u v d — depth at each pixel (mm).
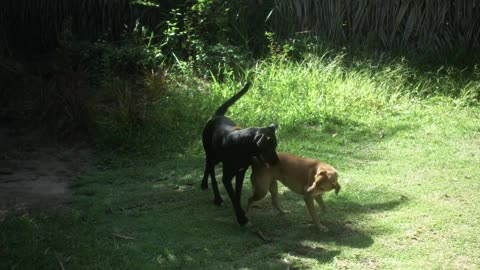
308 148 8062
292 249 6004
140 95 9172
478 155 7832
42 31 11031
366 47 10695
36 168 7648
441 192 6914
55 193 7039
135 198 6863
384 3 10844
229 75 9711
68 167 7699
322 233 6219
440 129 8594
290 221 6426
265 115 8859
